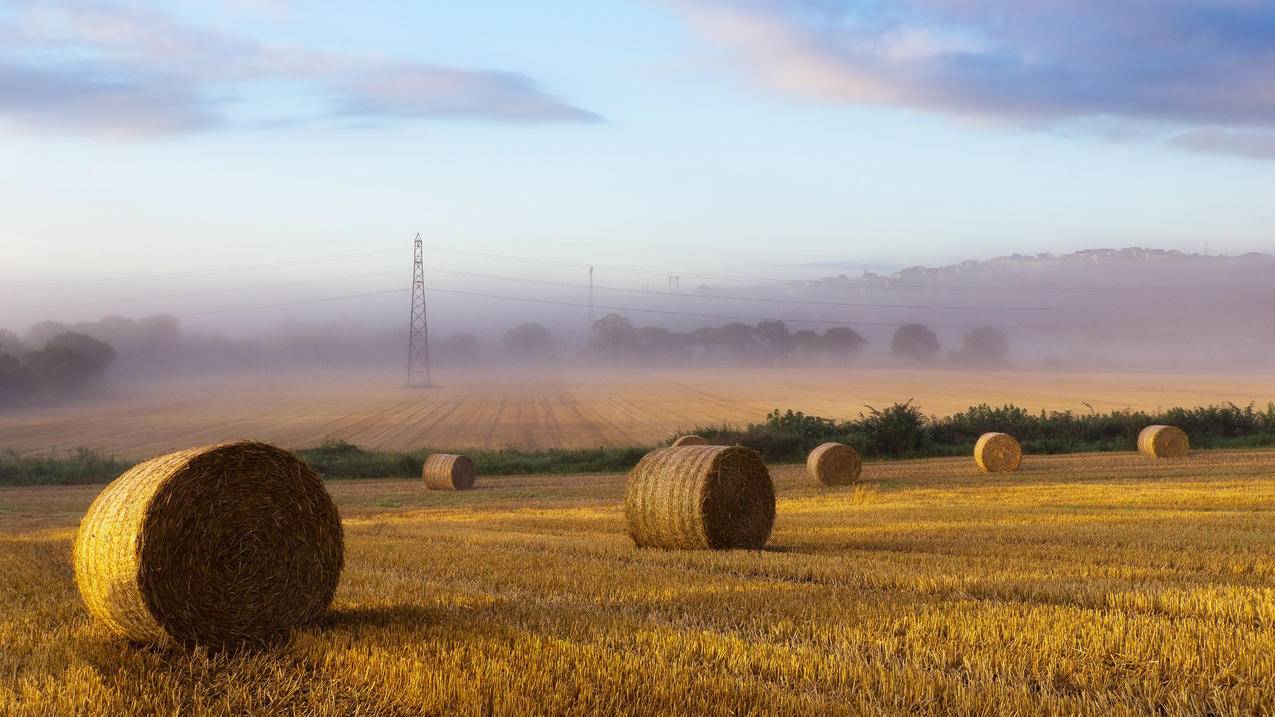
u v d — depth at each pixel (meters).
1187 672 7.75
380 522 21.47
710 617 9.76
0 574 13.40
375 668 7.90
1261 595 10.44
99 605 9.36
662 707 6.97
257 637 9.54
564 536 17.77
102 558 9.20
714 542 15.34
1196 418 43.62
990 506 21.95
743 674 7.75
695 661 8.11
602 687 7.33
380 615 10.09
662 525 15.65
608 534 18.20
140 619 9.14
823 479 28.69
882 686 7.38
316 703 7.35
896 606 9.98
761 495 15.91
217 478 9.40
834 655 8.06
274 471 9.71
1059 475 30.30
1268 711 6.95
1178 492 24.12
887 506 22.45
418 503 26.92
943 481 29.06
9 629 9.73
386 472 38.81
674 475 15.62
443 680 7.45
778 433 41.12
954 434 43.25
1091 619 9.25
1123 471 31.05
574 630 9.06
